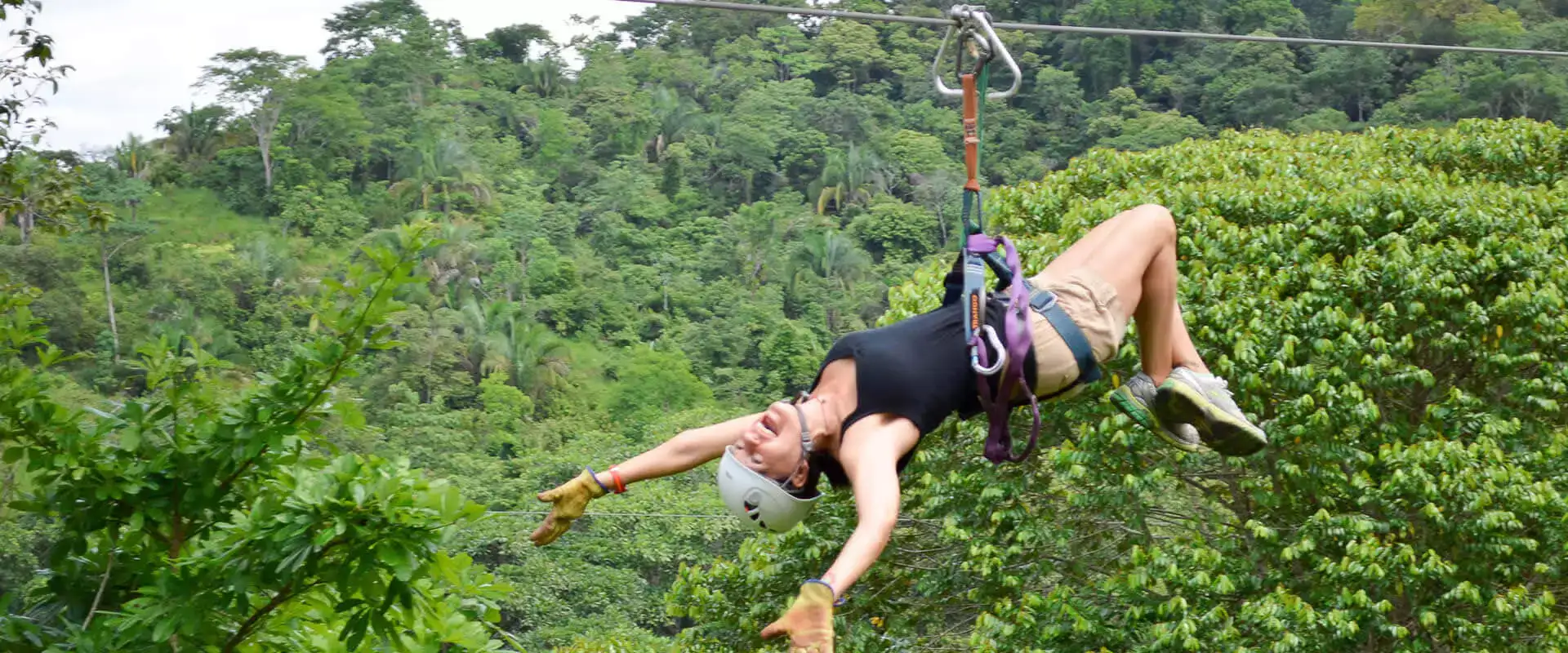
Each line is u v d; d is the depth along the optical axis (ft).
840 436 10.52
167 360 14.25
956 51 12.52
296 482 12.98
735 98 388.98
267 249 243.40
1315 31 371.35
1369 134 45.03
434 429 154.30
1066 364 10.89
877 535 9.15
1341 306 32.09
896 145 342.85
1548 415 34.37
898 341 10.57
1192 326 32.12
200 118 315.78
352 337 13.51
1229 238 33.19
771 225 288.71
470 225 264.72
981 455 33.99
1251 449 12.29
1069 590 31.53
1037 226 40.78
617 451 141.79
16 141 28.58
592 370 223.10
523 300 244.63
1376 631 31.24
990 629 31.45
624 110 350.23
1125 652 31.37
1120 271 11.35
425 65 366.02
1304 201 34.58
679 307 263.08
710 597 35.14
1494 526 28.84
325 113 316.60
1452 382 35.53
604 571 104.32
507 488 134.92
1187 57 367.86
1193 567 30.45
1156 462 34.45
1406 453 29.35
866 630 34.06
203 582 12.89
